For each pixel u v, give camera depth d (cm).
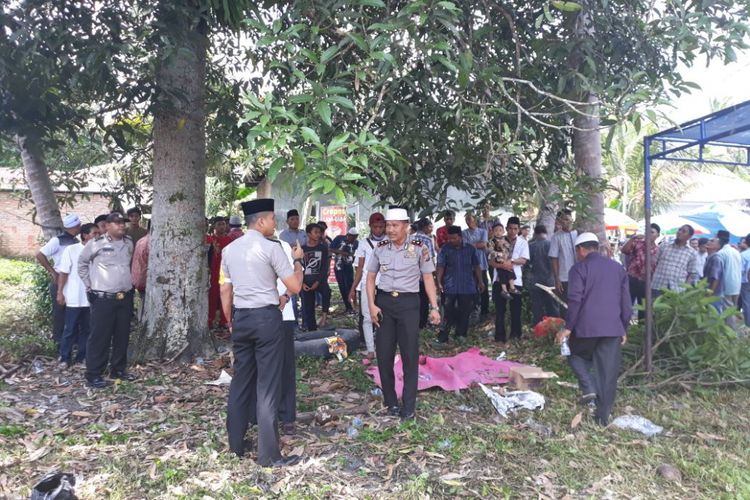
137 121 985
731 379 598
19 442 437
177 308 685
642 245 881
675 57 611
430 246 823
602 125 547
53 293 743
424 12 441
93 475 385
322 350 696
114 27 545
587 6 604
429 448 430
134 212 905
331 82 479
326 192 344
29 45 529
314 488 366
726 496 367
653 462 419
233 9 554
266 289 407
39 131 600
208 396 555
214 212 1783
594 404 531
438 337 844
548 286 846
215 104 721
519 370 597
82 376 626
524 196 986
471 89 610
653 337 645
